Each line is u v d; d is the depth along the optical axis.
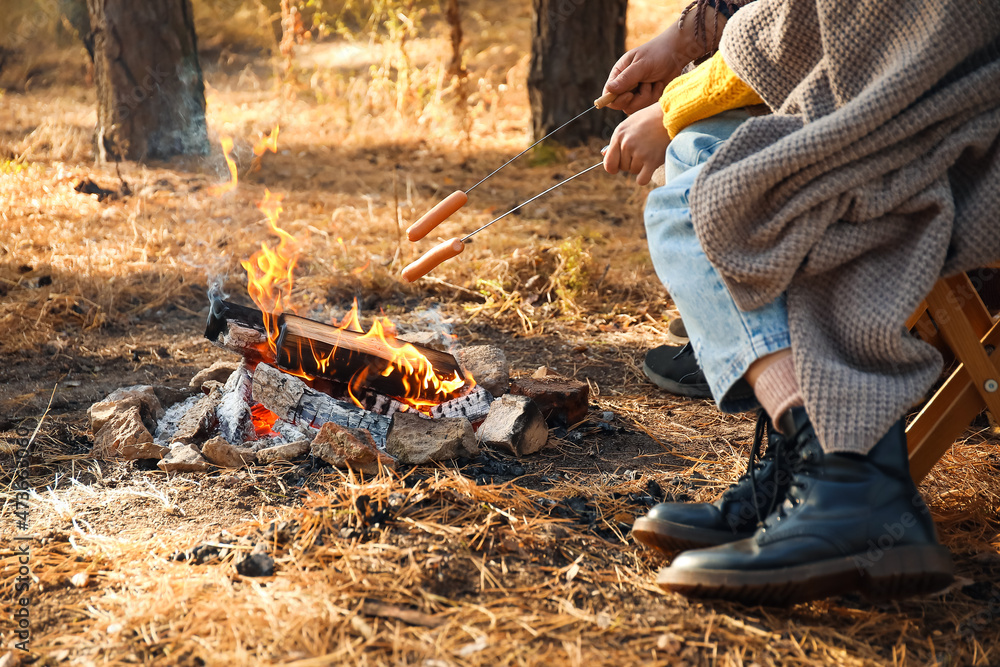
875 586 1.35
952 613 1.51
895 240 1.43
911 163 1.40
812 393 1.36
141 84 5.41
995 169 1.41
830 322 1.43
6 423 2.34
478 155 6.14
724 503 1.64
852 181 1.38
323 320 3.34
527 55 8.80
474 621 1.46
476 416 2.31
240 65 8.91
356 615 1.45
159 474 2.04
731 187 1.40
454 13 6.51
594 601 1.53
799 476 1.47
